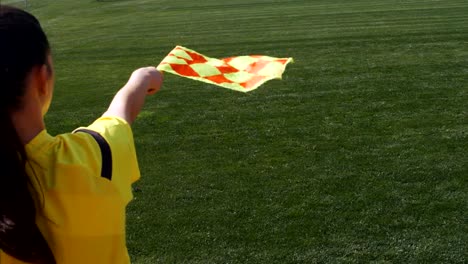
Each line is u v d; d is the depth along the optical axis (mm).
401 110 6453
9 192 941
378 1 18047
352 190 4438
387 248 3596
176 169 5027
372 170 4801
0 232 957
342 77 8242
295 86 7820
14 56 933
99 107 7547
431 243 3635
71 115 7203
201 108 6953
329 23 14016
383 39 11227
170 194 4508
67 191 998
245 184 4641
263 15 16734
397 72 8344
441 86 7402
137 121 6508
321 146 5430
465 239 3668
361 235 3766
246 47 11656
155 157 5352
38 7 24516
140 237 3848
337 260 3484
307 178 4699
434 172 4703
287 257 3541
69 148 1022
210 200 4379
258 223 3980
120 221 1062
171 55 1472
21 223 955
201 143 5695
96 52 12039
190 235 3855
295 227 3902
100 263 1044
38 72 977
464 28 11852
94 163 1038
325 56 9977
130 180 1106
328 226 3895
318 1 19438
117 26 16578
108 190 1033
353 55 9883
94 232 1024
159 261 3559
